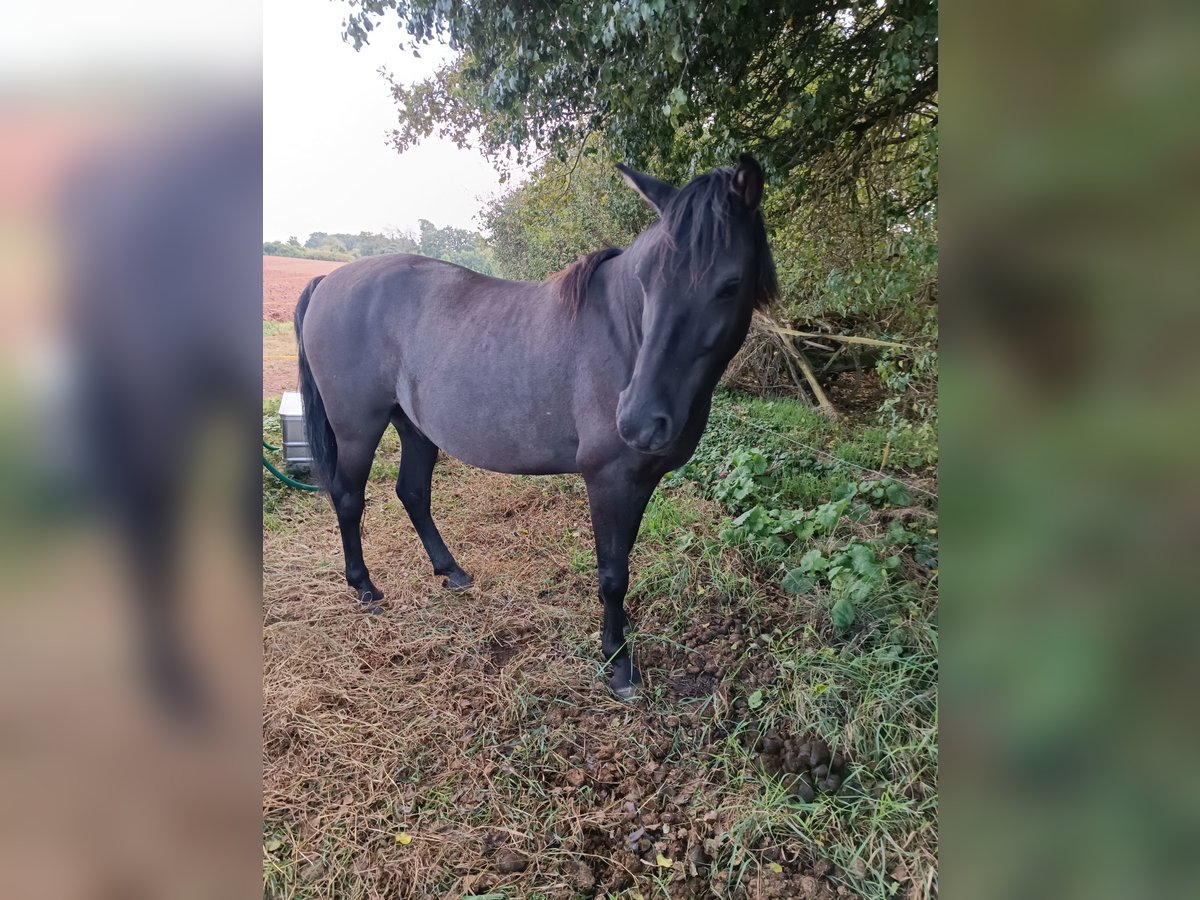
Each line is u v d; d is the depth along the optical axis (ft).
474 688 7.14
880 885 4.85
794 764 5.88
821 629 7.44
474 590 9.07
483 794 5.85
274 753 6.36
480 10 9.05
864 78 8.68
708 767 6.00
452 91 13.30
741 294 5.36
